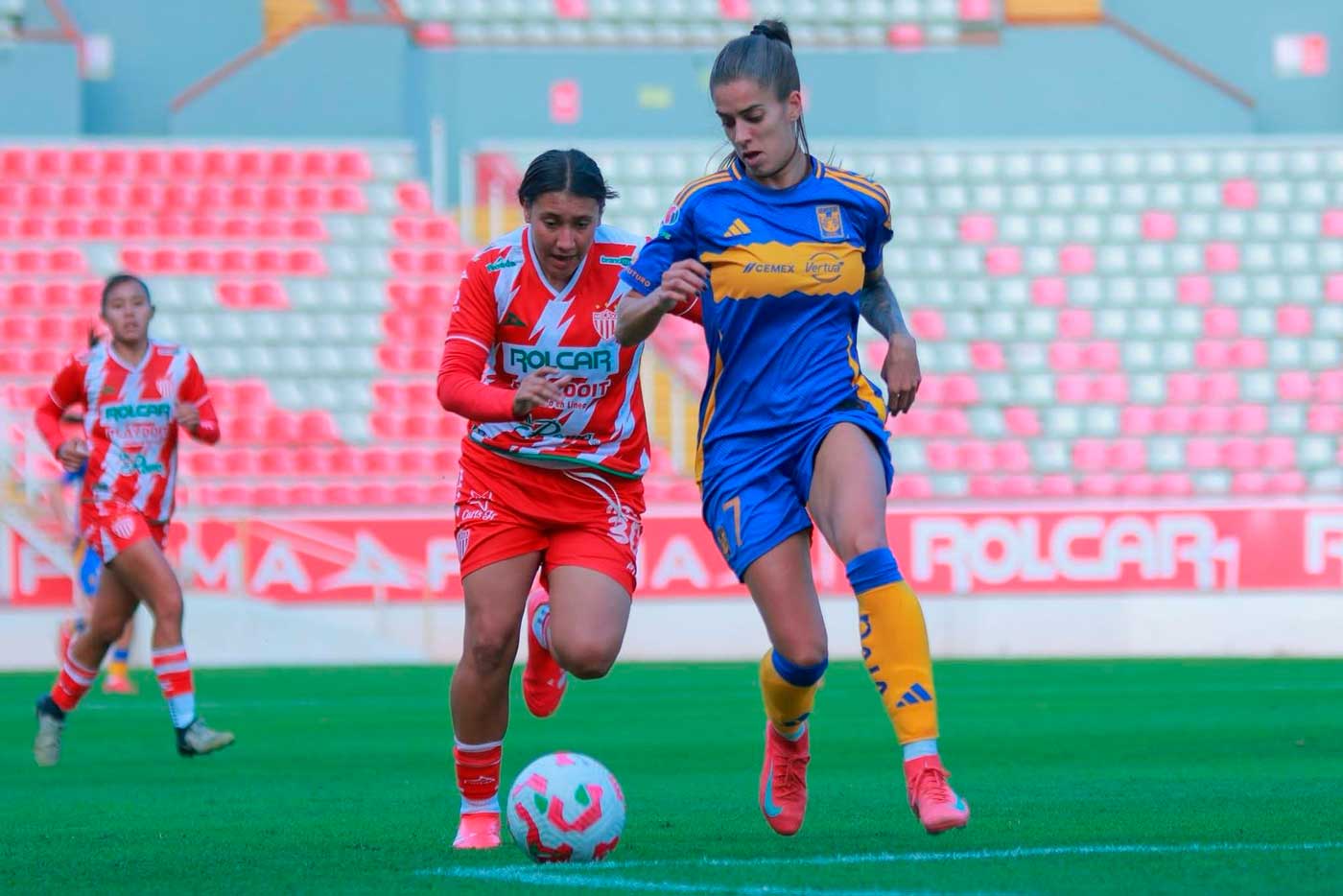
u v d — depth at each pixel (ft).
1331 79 305.12
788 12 301.63
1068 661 183.21
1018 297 263.90
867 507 50.34
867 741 102.99
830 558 196.95
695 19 301.43
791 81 52.60
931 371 254.27
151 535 89.81
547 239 53.52
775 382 53.31
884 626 49.03
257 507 229.04
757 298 52.90
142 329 90.58
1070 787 74.28
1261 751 92.73
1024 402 251.60
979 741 100.68
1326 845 52.03
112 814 69.46
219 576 192.75
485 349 55.36
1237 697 134.31
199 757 97.30
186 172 267.18
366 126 284.00
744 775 84.33
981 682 152.87
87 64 294.25
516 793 50.75
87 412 90.33
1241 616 195.93
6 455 195.31
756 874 45.78
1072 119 293.02
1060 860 48.55
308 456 235.40
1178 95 293.23
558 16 299.38
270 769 89.86
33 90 277.03
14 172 263.90
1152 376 254.47
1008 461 244.63
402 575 195.00
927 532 195.62
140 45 295.48
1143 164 276.62
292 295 257.34
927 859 49.16
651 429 243.40
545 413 55.16
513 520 55.31
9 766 93.50
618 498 56.18
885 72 292.20
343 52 283.79
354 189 268.62
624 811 51.16
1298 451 247.70
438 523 195.11
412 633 194.70
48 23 287.07
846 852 51.75
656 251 54.08
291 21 298.97
